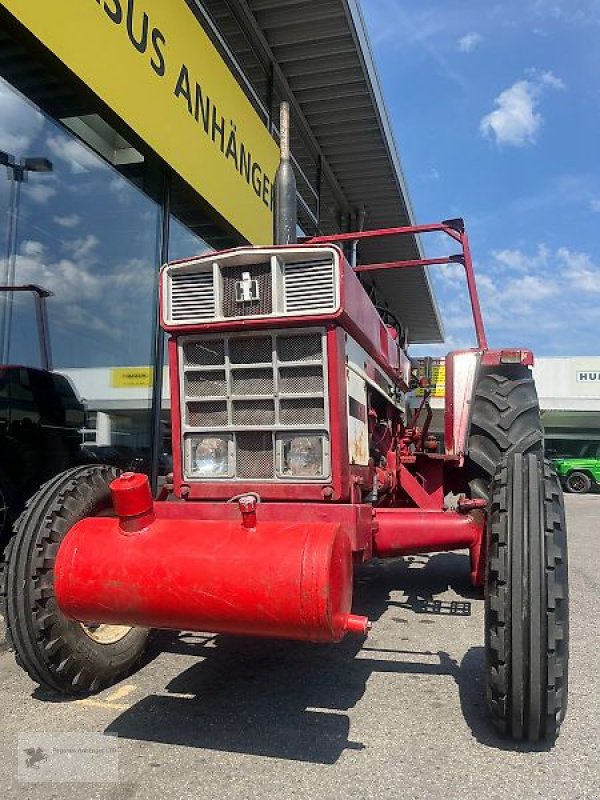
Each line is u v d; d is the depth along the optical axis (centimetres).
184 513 294
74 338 521
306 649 368
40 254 489
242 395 298
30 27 383
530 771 238
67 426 512
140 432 583
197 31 588
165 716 282
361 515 290
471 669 338
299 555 225
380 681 322
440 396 546
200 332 301
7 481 462
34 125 479
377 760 245
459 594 503
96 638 306
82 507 297
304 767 239
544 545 246
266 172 776
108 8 456
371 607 462
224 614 228
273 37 742
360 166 1004
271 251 286
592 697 308
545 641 240
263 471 298
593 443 2230
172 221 642
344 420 293
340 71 798
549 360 2583
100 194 547
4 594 277
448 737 263
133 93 487
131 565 238
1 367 456
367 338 349
